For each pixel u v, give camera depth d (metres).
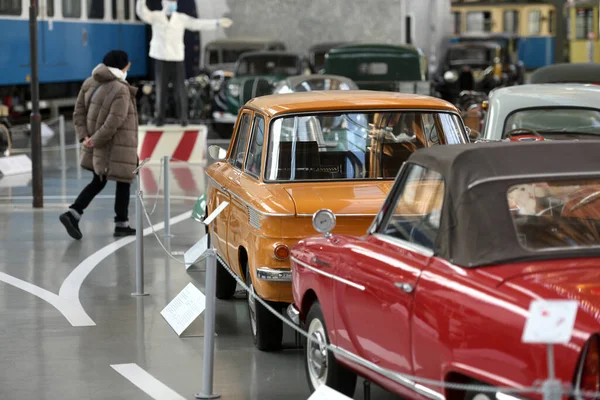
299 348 8.91
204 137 24.56
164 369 8.32
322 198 8.22
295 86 23.92
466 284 5.33
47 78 30.75
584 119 11.88
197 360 8.59
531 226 5.57
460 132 9.09
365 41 35.91
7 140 23.52
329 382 6.79
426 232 5.84
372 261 6.18
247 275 9.10
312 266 6.95
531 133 11.40
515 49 44.47
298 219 8.07
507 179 5.61
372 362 6.20
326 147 8.86
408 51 27.14
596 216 5.68
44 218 16.22
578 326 4.77
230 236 9.45
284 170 8.77
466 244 5.48
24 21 29.02
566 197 5.65
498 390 4.86
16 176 21.89
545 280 5.21
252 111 9.57
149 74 39.94
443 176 5.75
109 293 11.18
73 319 10.03
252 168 9.15
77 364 8.47
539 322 4.40
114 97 13.90
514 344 4.94
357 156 8.88
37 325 9.80
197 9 36.56
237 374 8.13
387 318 5.95
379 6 35.69
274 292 8.16
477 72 38.75
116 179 14.22
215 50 36.22
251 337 9.33
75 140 29.91
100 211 16.97
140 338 9.31
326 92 9.84
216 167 10.51
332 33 36.19
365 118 8.97
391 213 6.34
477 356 5.17
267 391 7.69
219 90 31.73
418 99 9.25
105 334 9.45
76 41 32.97
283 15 36.66
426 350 5.56
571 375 4.73
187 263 11.22
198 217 11.66
